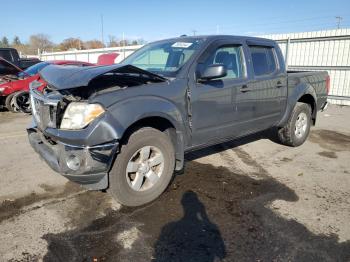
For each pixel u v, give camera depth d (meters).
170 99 3.55
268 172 4.61
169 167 3.71
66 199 3.71
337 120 8.67
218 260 2.67
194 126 3.88
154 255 2.73
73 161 3.05
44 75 3.65
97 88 3.22
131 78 3.40
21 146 5.82
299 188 4.08
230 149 5.67
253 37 4.89
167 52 4.25
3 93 9.23
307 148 5.84
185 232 3.06
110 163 3.15
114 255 2.72
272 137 6.31
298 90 5.53
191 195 3.83
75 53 27.41
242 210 3.49
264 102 4.87
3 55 14.09
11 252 2.74
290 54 13.49
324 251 2.80
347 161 5.14
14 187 4.02
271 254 2.75
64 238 2.95
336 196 3.87
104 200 3.69
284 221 3.28
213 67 3.70
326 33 12.09
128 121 3.13
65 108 3.14
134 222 3.23
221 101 4.14
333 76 12.15
